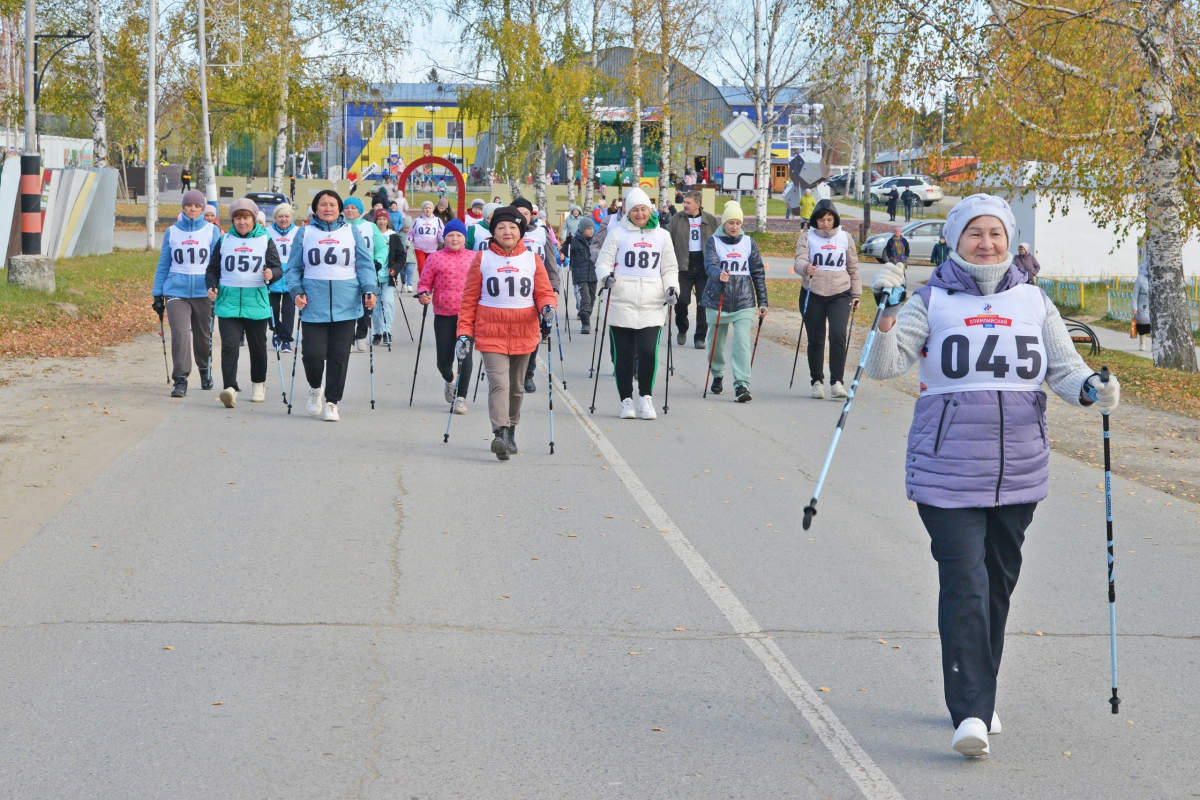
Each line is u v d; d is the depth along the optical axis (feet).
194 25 185.88
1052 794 16.48
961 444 17.71
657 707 19.25
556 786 16.42
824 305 52.65
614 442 41.78
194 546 27.71
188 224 48.78
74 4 175.83
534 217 63.05
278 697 19.24
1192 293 102.99
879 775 16.98
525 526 30.27
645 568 26.96
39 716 18.29
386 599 24.31
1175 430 47.67
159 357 60.64
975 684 17.60
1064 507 34.24
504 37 188.44
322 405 45.93
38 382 51.11
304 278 44.01
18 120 186.70
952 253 18.51
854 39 74.59
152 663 20.56
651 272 46.06
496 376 38.04
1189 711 19.56
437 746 17.60
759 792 16.37
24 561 26.35
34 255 77.92
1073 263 137.80
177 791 15.99
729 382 57.88
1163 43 63.10
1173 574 27.53
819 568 27.32
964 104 69.77
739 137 96.53
